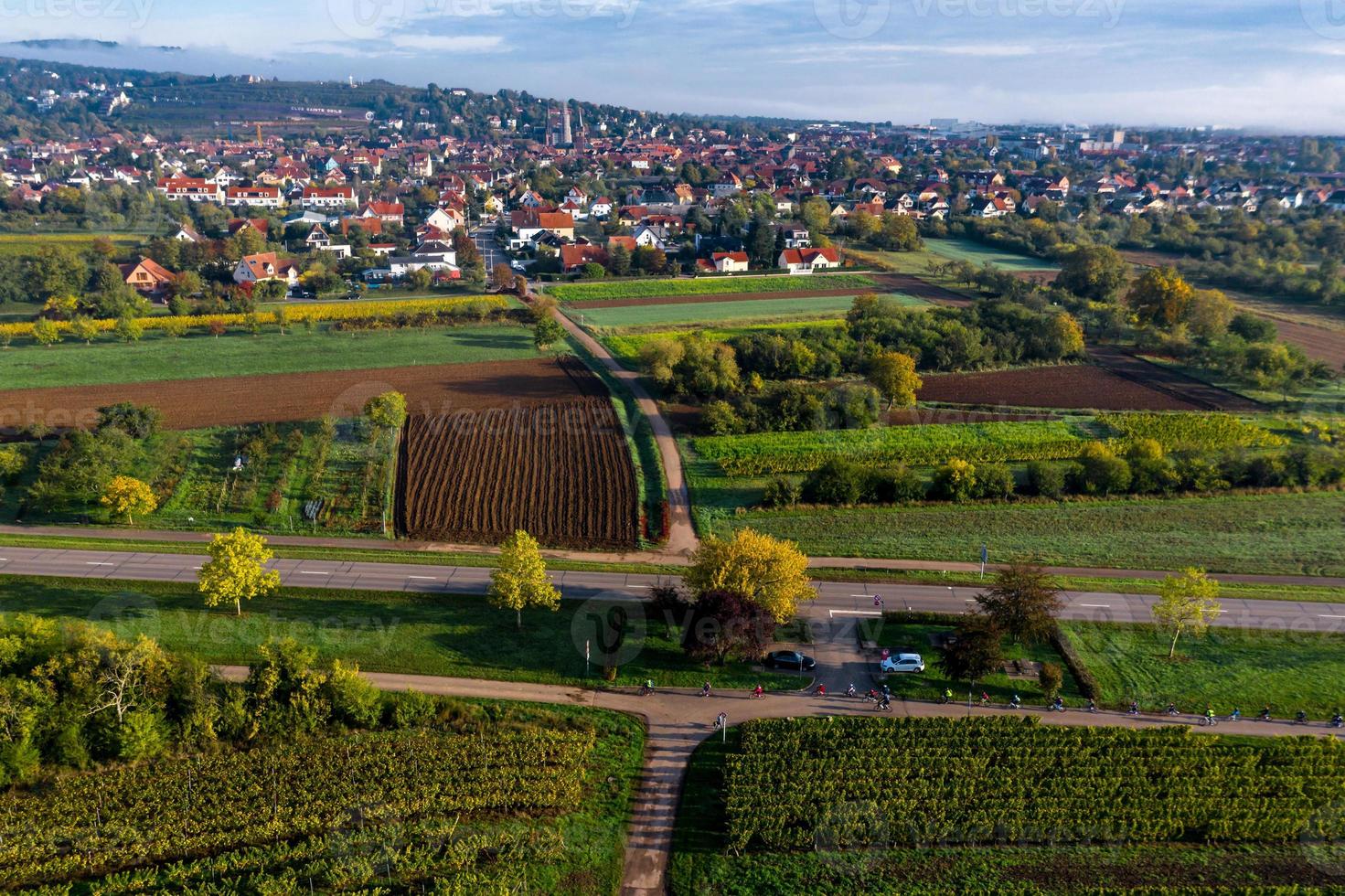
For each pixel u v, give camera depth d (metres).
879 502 84.69
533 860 44.97
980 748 52.59
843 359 119.06
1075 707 57.56
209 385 108.12
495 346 128.88
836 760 51.53
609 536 78.00
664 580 71.31
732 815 47.78
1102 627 65.56
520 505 82.50
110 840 45.19
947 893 43.38
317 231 197.25
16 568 69.75
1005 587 60.88
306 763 50.25
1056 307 147.75
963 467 84.56
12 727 49.34
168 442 90.44
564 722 54.84
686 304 158.50
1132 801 48.97
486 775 49.91
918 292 168.62
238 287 149.25
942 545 77.69
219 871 43.81
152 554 73.00
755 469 89.12
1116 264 160.75
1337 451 92.00
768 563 61.59
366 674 58.56
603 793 49.66
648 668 60.22
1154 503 85.19
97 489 79.81
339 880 42.94
